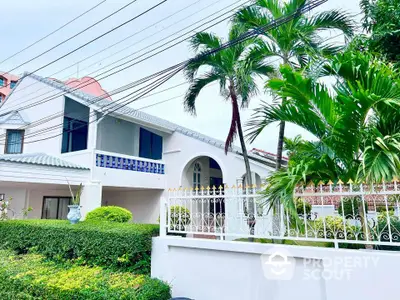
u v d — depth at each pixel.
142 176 13.70
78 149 13.96
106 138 14.84
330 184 4.03
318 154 5.06
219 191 5.20
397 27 6.07
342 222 4.01
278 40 7.25
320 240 4.00
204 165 15.95
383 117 4.06
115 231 6.11
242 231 4.79
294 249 4.10
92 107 12.35
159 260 5.53
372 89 4.01
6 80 31.50
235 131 8.25
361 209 3.92
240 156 12.29
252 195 4.66
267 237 4.38
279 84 4.38
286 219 4.40
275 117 4.86
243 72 7.24
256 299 4.35
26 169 10.00
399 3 6.15
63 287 5.00
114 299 4.52
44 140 13.89
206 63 8.20
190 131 15.16
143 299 4.52
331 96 4.33
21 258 7.12
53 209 13.34
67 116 13.70
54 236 7.16
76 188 11.66
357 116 3.99
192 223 5.32
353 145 4.15
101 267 6.06
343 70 4.24
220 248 4.77
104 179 12.12
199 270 5.01
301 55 7.35
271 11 7.29
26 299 5.37
